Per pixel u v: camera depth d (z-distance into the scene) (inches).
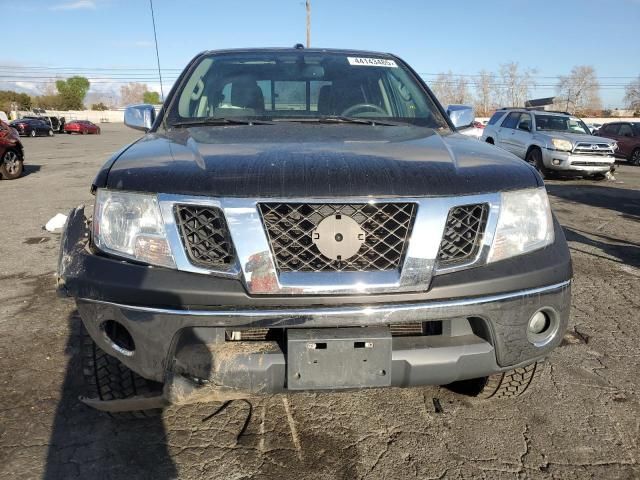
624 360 122.0
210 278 68.1
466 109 119.2
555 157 466.6
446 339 74.0
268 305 67.3
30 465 83.1
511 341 75.2
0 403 100.1
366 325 69.1
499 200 74.3
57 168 554.6
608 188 439.8
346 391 71.1
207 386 70.9
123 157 81.0
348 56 133.3
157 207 70.1
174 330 68.5
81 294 71.9
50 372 112.0
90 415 96.7
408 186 69.9
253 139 87.5
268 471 82.7
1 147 435.2
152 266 69.9
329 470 83.1
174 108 113.3
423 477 82.0
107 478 80.7
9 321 138.8
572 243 239.5
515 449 88.9
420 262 69.3
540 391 107.3
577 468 84.4
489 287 71.9
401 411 99.7
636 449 89.3
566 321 80.0
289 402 102.3
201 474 81.7
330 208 68.2
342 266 68.6
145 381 81.0
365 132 97.6
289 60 128.4
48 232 241.4
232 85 119.1
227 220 67.4
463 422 96.3
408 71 133.6
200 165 73.7
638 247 233.8
